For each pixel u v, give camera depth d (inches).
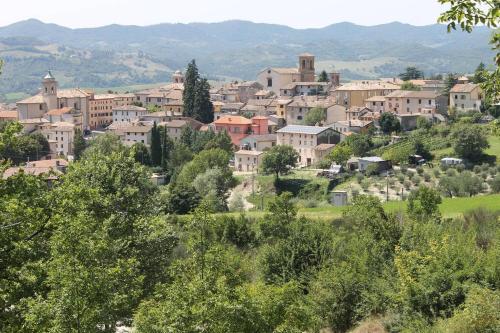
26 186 1631.4
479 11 987.9
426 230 2357.3
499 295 1729.8
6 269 1534.2
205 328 1402.6
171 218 3292.3
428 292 1866.4
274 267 2453.2
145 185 2605.8
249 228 3245.6
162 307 1439.5
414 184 6569.9
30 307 1421.0
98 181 2426.2
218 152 7687.0
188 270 1595.7
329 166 7765.8
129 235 2310.5
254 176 7534.5
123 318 1891.0
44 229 1614.2
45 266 1504.7
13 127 1665.8
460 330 1660.9
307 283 2361.0
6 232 1542.8
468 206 3779.5
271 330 1598.2
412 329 1804.9
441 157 7406.5
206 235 1835.6
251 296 1578.5
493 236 2527.1
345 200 5861.2
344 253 2461.9
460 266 1939.0
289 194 3243.1
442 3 1003.9
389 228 2472.9
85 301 1381.6
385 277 2121.1
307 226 2630.4
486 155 7170.3
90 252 1446.9
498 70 1053.2
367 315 2066.9
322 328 2118.6
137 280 1748.3
